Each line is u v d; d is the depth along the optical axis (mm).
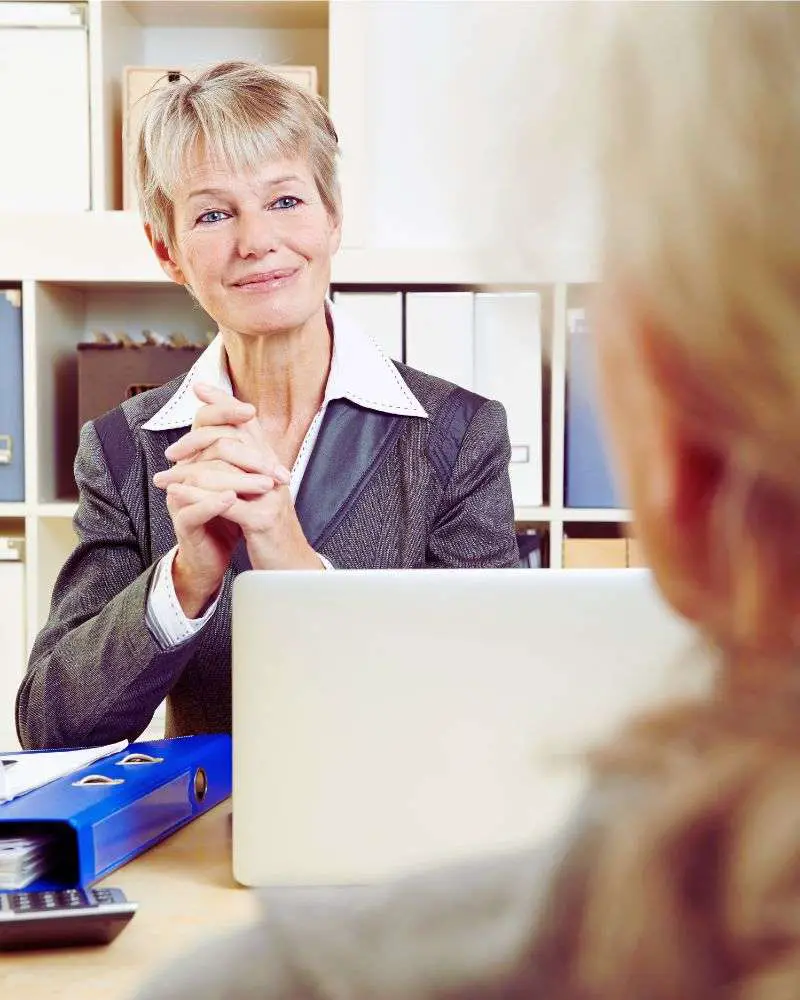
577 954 159
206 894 823
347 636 699
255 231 1380
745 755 153
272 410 1495
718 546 157
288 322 1416
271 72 1418
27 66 2424
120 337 2521
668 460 158
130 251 2439
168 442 1480
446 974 166
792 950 146
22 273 2441
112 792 909
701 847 152
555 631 632
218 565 1189
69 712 1206
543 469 2400
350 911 180
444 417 1502
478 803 686
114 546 1450
